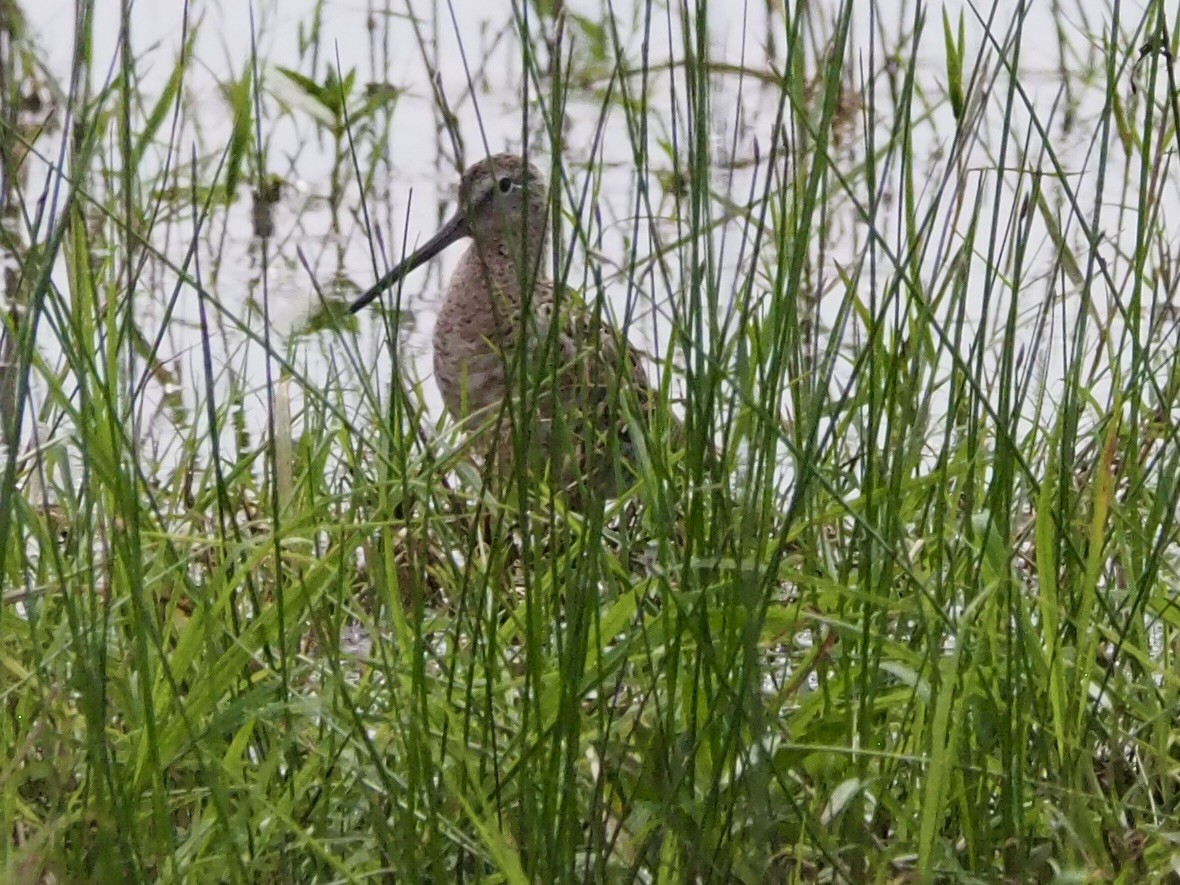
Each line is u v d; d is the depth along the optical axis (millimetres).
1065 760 4812
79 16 4781
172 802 4707
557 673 4828
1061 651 4871
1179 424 5410
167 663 4582
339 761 4754
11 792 4523
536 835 4281
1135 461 5746
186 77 11672
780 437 4555
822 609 5262
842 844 4699
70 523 5363
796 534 5176
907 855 4602
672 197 10656
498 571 4852
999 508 5020
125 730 5184
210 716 4762
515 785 4668
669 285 5074
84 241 5383
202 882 4488
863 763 4734
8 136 5047
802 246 4586
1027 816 4777
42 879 4523
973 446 5094
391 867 4508
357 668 5945
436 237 9797
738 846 4520
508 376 4645
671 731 4480
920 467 6633
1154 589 5617
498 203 5031
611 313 5758
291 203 11375
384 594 5469
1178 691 5199
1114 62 5285
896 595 5438
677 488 5492
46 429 6703
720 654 4625
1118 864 4695
